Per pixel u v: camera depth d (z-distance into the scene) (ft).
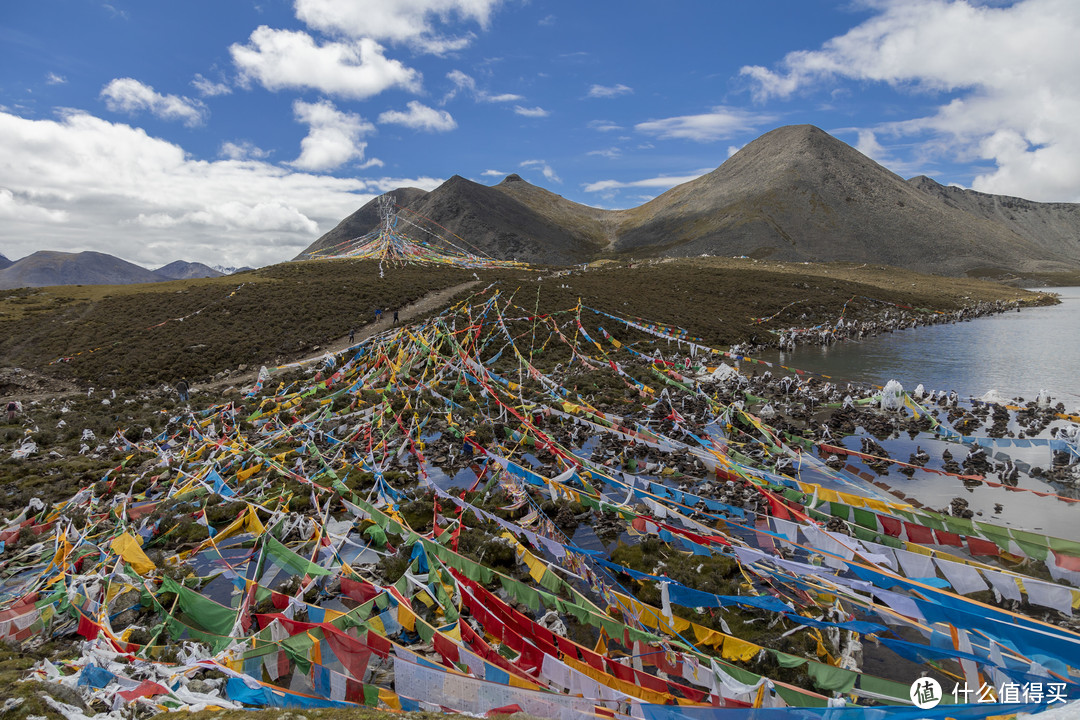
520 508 76.02
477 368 157.07
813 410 130.41
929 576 52.13
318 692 40.57
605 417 114.93
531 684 38.09
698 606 49.39
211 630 51.80
